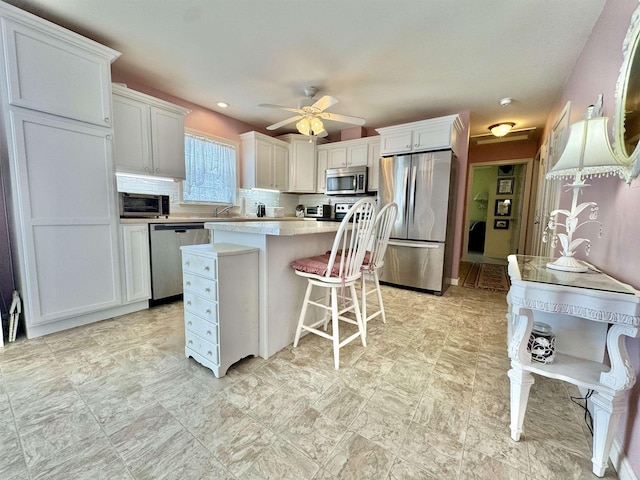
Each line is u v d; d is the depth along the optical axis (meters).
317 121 2.93
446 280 3.73
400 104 3.55
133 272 2.61
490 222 6.72
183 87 3.19
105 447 1.17
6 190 2.12
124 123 2.71
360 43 2.30
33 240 2.02
